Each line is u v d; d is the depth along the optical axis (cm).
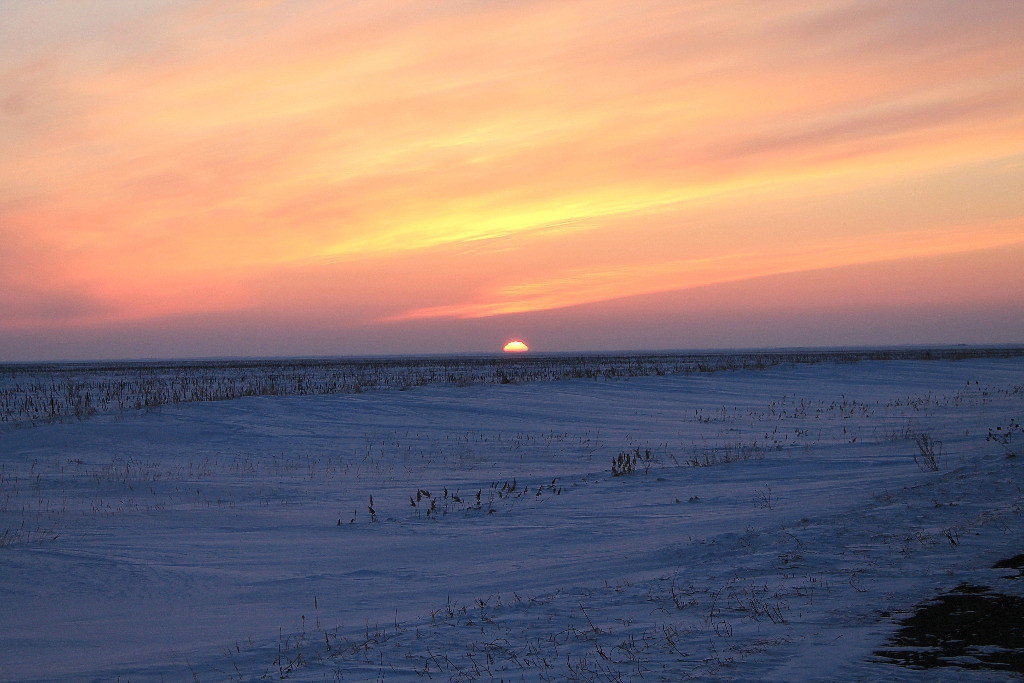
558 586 799
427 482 1680
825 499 1128
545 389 3675
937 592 606
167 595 882
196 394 3603
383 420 2734
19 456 2073
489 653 576
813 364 5472
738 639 543
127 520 1283
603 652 546
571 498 1401
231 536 1173
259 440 2312
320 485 1641
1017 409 2688
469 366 7525
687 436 2386
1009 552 692
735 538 898
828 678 450
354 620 739
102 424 2528
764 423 2661
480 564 959
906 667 460
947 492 992
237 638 701
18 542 1120
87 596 880
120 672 606
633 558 888
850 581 664
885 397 3547
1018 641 492
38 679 598
